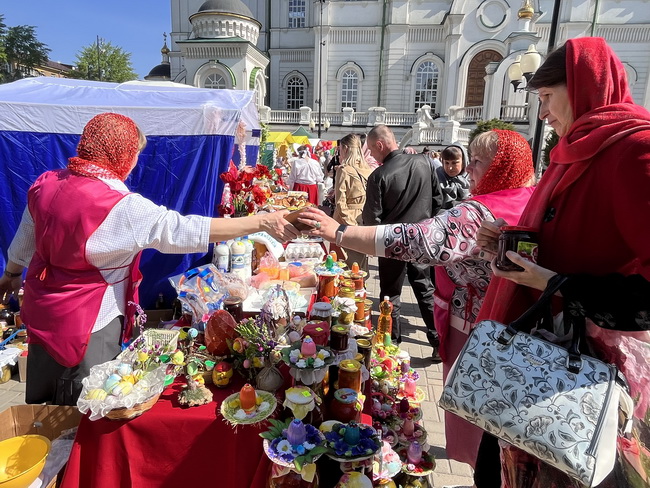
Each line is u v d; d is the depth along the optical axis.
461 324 1.96
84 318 1.71
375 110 25.73
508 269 1.24
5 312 3.67
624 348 1.14
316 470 1.46
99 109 3.50
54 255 1.66
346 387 1.63
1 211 3.58
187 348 1.83
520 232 1.23
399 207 3.51
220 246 2.51
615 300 1.06
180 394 1.59
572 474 1.01
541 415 1.07
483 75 25.98
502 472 1.36
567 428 1.03
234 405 1.53
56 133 3.50
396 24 26.55
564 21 24.86
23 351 3.31
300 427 1.38
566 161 1.21
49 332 1.70
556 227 1.25
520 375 1.12
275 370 1.70
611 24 24.61
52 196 1.66
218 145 3.66
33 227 1.89
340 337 1.75
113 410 1.46
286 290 2.37
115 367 1.64
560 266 1.25
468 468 2.49
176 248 1.71
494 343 1.19
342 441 1.39
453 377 1.20
